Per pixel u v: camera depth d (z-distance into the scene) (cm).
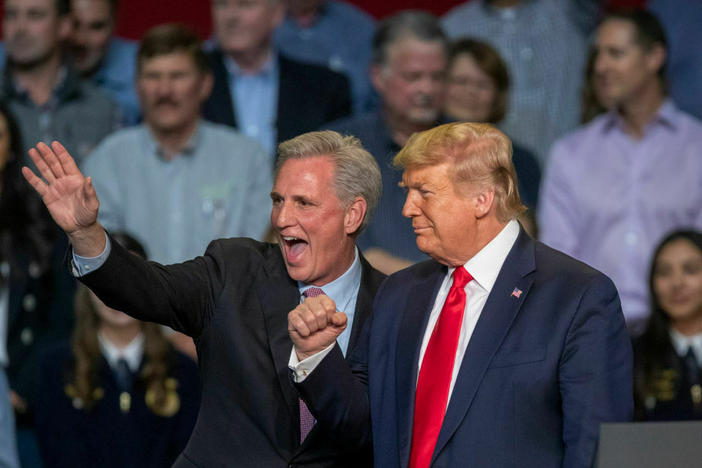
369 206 1113
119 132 1903
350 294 1126
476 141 983
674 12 2245
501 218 992
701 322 1697
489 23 2248
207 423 1066
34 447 1764
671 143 1966
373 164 1117
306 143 1102
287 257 1097
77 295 1659
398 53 1780
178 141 1869
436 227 980
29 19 1973
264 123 2080
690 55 2209
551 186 1998
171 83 1847
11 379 1780
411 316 1030
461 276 999
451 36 2269
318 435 1042
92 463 1630
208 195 1858
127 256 984
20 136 1850
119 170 1870
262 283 1101
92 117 2033
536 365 947
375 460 1008
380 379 1027
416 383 995
